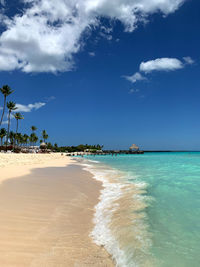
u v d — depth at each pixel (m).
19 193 8.70
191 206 7.11
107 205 7.44
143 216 6.15
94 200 8.20
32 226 5.18
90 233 4.93
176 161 36.59
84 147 146.88
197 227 5.24
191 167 22.97
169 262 3.63
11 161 25.50
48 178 13.55
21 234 4.66
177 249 4.12
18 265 3.41
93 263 3.61
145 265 3.54
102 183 12.27
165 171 18.77
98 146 152.50
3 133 75.38
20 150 73.88
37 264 3.48
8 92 55.66
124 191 9.86
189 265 3.50
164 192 9.45
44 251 3.96
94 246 4.27
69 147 142.88
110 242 4.46
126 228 5.23
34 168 20.80
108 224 5.54
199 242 4.42
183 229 5.13
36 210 6.50
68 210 6.70
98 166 26.47
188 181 12.52
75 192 9.43
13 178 12.84
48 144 130.88
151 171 18.97
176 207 7.02
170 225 5.41
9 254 3.75
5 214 5.94
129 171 19.34
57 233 4.85
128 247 4.24
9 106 62.25
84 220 5.84
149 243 4.41
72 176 15.19
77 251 4.02
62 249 4.07
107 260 3.73
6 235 4.56
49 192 9.16
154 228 5.22
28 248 4.04
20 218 5.69
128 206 7.25
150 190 9.97
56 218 5.88
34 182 11.61
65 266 3.47
